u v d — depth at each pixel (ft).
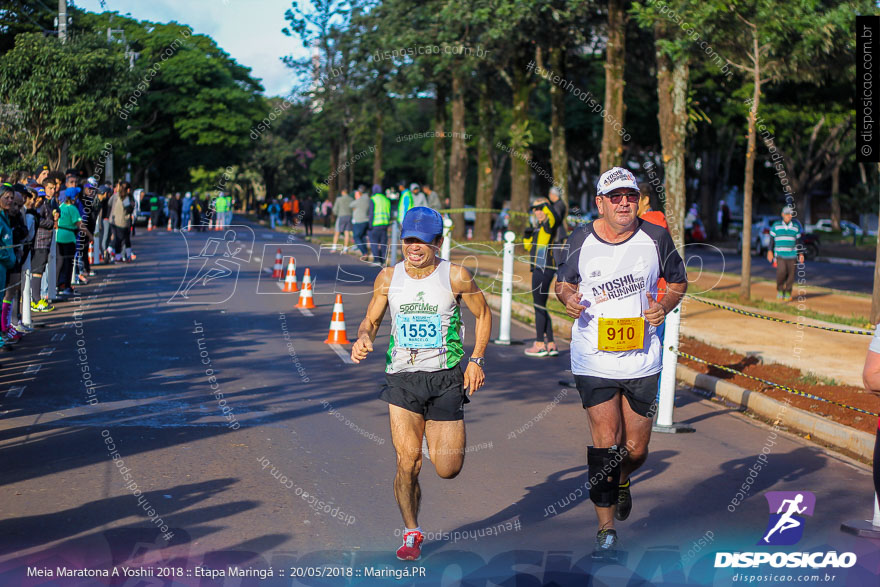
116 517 17.74
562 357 38.99
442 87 125.18
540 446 24.34
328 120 131.64
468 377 16.74
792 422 27.89
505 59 99.25
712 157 154.81
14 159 75.20
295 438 24.14
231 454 22.38
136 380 30.89
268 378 31.94
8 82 76.89
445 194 128.98
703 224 156.76
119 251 77.87
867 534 18.06
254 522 17.70
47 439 23.31
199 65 185.37
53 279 51.34
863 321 49.65
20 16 125.18
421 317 16.30
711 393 33.14
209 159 199.31
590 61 102.01
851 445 25.11
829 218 252.01
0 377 30.81
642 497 20.35
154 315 46.98
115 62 80.07
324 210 157.07
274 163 175.32
